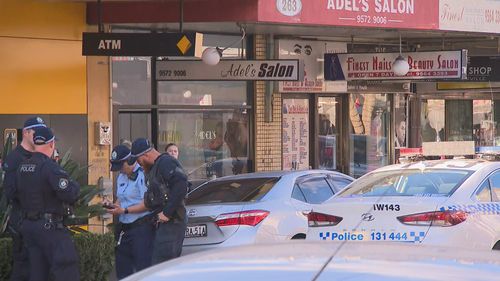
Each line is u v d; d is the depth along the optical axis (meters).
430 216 31.14
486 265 11.05
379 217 31.69
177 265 11.38
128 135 53.44
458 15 57.00
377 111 68.19
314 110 62.62
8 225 31.11
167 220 30.70
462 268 10.60
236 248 12.52
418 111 72.19
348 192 34.94
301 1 49.69
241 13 47.22
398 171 35.47
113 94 52.00
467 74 61.69
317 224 33.03
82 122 49.28
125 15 48.69
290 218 36.50
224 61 51.81
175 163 31.05
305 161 62.28
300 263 10.64
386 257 11.09
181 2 44.41
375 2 52.91
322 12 50.62
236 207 35.44
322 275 9.89
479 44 68.00
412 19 54.53
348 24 51.88
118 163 33.22
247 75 51.44
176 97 55.16
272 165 59.50
